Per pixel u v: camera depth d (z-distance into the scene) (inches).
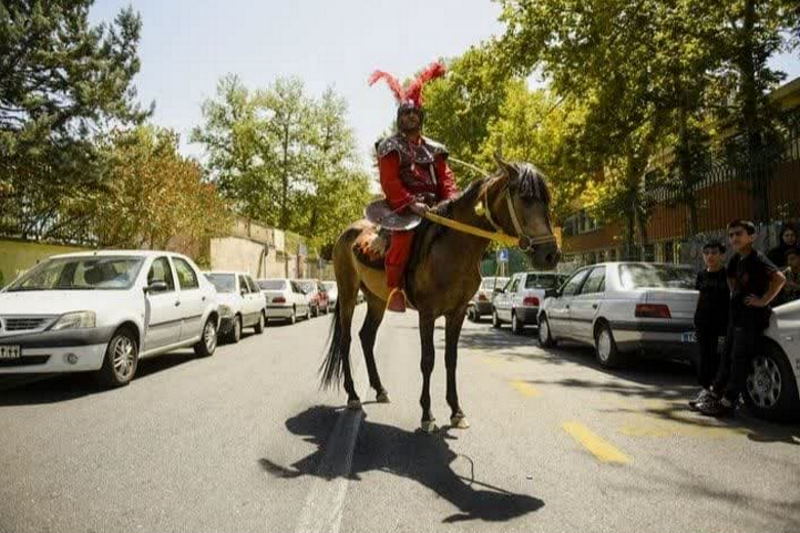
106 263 377.1
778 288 239.9
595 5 560.1
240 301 599.5
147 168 729.6
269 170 2169.0
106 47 579.8
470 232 210.2
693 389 319.3
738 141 604.4
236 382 344.2
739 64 566.3
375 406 276.7
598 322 400.2
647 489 167.8
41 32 521.3
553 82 680.4
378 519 148.3
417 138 238.7
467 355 463.2
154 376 369.4
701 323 279.1
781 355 241.4
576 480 175.3
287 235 1819.6
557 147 749.9
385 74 242.2
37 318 302.4
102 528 143.2
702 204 652.7
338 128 2251.5
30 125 510.0
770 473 181.5
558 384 333.1
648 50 580.7
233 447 209.5
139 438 221.1
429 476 179.3
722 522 145.5
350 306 288.5
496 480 175.8
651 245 929.5
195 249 988.6
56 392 314.7
